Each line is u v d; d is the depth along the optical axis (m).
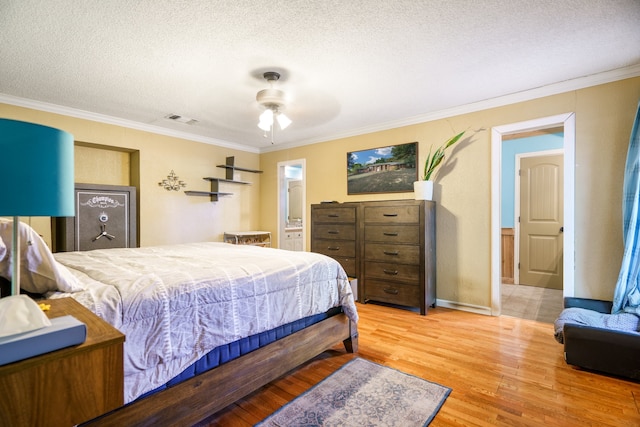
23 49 2.19
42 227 3.30
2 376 0.59
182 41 2.11
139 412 1.24
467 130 3.42
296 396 1.80
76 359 0.68
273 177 5.36
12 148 0.82
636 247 2.35
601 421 1.57
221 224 4.95
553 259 4.49
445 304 3.58
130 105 3.34
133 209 3.92
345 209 3.88
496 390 1.85
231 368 1.57
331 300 2.20
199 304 1.45
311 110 3.55
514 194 4.79
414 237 3.35
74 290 1.22
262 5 1.74
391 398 1.77
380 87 2.91
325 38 2.09
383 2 1.72
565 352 2.12
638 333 1.97
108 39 2.07
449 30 2.00
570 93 2.82
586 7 1.77
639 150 2.32
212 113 3.62
